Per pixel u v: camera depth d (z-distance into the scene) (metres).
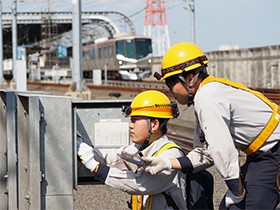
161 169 3.57
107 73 53.03
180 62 3.72
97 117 4.17
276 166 3.79
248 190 3.74
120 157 3.74
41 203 3.90
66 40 88.06
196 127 3.98
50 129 3.89
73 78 23.56
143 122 3.78
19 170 4.14
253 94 3.76
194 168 3.70
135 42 47.62
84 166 4.25
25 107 4.07
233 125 3.75
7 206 4.38
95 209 6.97
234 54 42.25
